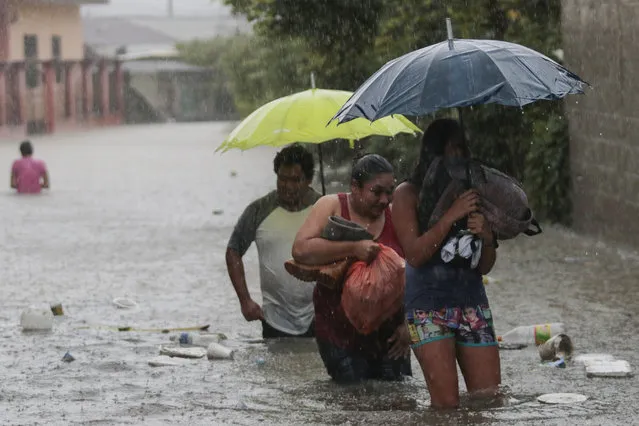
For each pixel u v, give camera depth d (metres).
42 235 49.34
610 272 34.66
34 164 70.50
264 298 25.28
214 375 21.91
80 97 182.12
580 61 44.41
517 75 17.41
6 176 91.94
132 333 26.92
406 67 17.69
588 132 43.69
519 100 17.16
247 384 21.02
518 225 17.62
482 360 18.12
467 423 17.06
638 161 38.88
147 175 86.19
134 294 33.44
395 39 52.38
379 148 58.06
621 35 40.19
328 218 20.20
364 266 20.00
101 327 27.78
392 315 20.22
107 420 18.25
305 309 25.16
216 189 73.12
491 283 32.97
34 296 33.31
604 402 18.48
